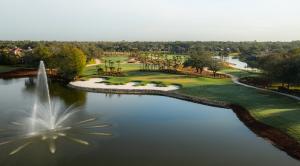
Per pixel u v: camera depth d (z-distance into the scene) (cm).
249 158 4206
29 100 7906
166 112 6800
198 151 4438
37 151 4306
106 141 4778
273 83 10081
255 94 8312
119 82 10650
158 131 5362
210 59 13775
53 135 5022
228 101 7575
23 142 4653
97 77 11988
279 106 6719
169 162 4031
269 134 5094
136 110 6975
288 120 5484
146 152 4359
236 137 5081
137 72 13650
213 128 5591
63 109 6956
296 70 8631
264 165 3984
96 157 4141
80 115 6419
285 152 4425
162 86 9981
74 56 11406
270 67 9869
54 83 11106
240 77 12494
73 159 4062
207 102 7688
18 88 9825
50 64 12925
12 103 7506
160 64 16362
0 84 10681
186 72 13838
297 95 8088
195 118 6309
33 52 15450
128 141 4803
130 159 4103
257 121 5778
